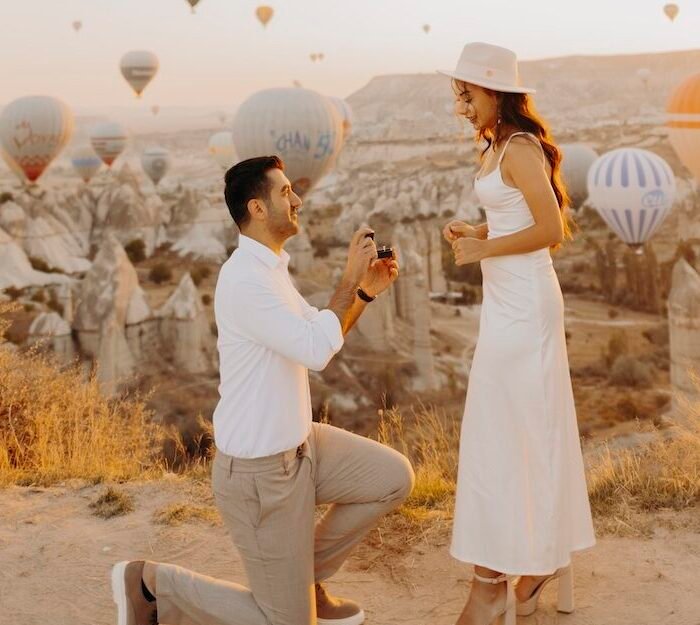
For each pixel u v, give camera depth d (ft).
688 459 13.00
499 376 8.49
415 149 540.11
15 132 185.06
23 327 137.90
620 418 120.78
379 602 9.85
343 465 8.60
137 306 141.49
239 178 7.81
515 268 8.38
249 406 7.80
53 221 256.11
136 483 13.96
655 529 11.12
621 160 126.00
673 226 246.68
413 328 153.28
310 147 143.33
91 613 9.86
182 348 140.26
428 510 12.48
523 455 8.48
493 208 8.50
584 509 8.89
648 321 182.80
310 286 198.18
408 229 220.02
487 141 9.14
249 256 7.87
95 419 18.72
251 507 7.88
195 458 17.33
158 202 281.33
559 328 8.61
